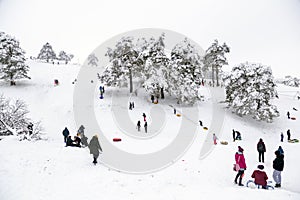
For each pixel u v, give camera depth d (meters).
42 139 16.16
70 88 36.81
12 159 10.17
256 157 15.73
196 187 8.72
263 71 30.70
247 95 30.69
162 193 7.99
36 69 48.16
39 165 10.05
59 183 8.62
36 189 8.00
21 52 36.44
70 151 12.67
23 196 7.46
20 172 9.12
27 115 24.75
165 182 9.40
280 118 33.50
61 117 25.73
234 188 8.27
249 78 31.20
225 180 10.23
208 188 8.52
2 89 33.19
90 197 7.59
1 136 13.83
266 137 25.77
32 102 29.75
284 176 11.93
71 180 8.95
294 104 39.94
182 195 7.70
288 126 30.72
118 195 7.79
